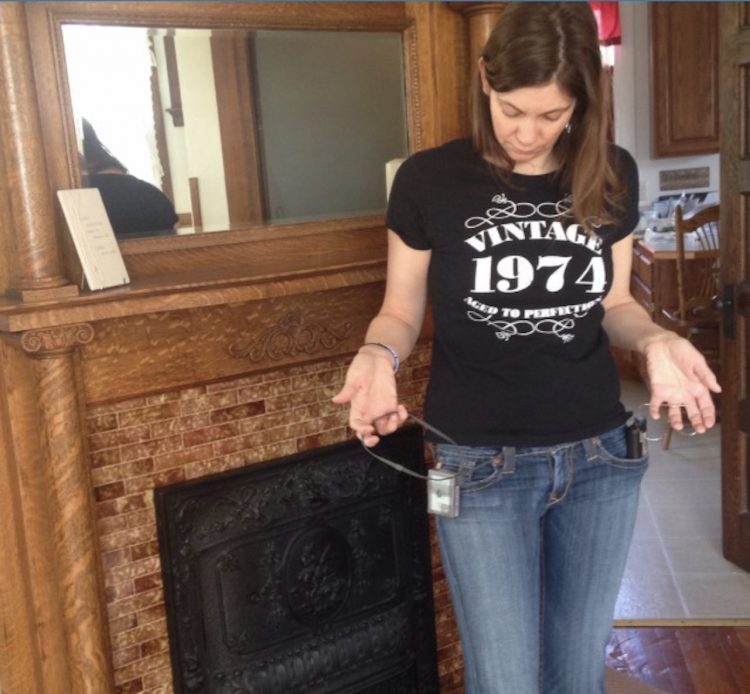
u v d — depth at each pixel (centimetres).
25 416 170
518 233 150
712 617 292
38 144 156
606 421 156
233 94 185
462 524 154
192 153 182
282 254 194
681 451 454
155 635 181
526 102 141
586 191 149
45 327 153
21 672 187
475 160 153
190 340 174
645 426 162
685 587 313
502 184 151
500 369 153
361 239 205
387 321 160
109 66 171
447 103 208
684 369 152
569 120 152
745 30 295
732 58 300
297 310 185
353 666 205
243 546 188
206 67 181
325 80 195
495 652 155
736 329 316
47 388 158
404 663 213
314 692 201
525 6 141
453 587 159
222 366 178
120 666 178
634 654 272
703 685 255
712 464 434
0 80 153
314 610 198
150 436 175
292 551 195
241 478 186
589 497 157
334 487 198
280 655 196
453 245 151
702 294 505
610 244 157
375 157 205
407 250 159
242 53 185
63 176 166
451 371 157
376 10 197
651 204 646
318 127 196
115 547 175
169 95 178
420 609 213
